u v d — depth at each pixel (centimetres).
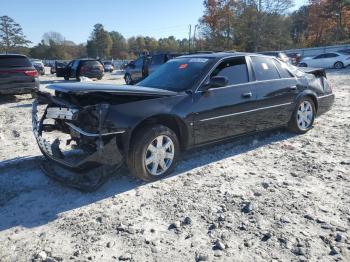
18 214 383
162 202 398
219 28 6359
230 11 6188
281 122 626
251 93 556
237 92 537
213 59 532
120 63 5966
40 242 327
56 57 11262
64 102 439
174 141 466
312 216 355
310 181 445
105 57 11488
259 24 5853
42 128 494
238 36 6159
